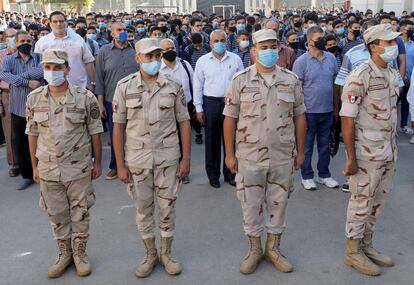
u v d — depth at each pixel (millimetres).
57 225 3574
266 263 3723
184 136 3551
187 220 4562
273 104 3352
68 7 41531
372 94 3305
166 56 5391
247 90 3359
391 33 3211
